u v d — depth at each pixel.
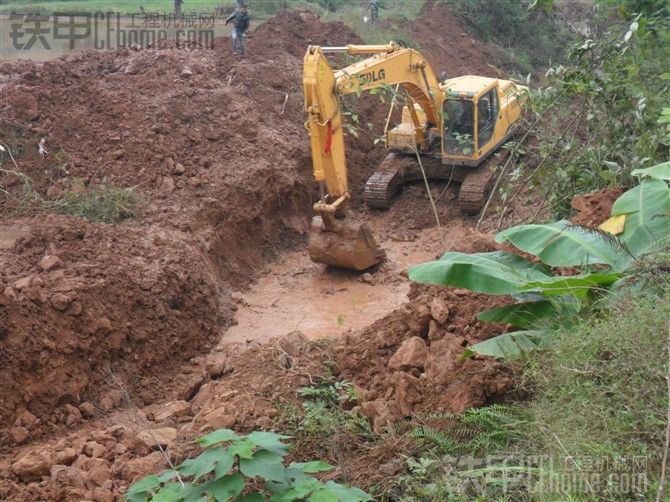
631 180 10.38
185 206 14.78
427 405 7.11
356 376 8.45
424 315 8.44
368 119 19.80
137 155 15.80
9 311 9.93
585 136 13.23
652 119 10.65
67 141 16.06
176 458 7.32
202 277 13.10
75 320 10.57
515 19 28.84
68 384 10.05
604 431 5.36
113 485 7.32
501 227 14.39
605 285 6.74
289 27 22.55
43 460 7.80
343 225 14.65
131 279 11.81
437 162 17.67
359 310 13.94
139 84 17.75
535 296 7.17
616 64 11.19
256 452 5.22
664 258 6.60
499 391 6.71
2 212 14.35
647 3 11.66
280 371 8.88
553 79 11.85
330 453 6.92
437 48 25.56
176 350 11.89
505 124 17.55
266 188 16.08
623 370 5.63
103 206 14.32
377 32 25.45
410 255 16.09
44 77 17.39
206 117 17.05
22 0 34.28
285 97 18.67
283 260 16.08
